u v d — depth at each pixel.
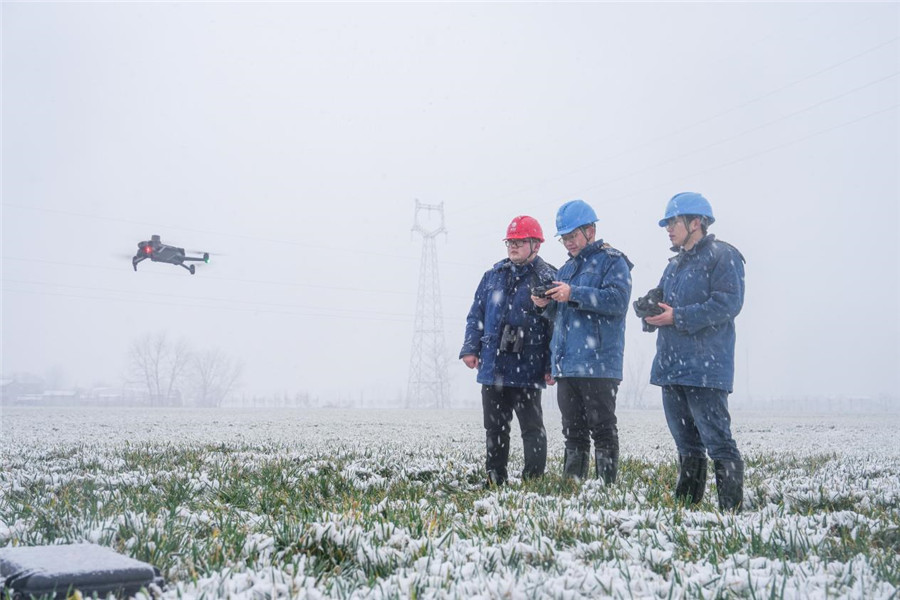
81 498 5.21
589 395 6.36
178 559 3.46
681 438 5.63
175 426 19.17
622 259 6.55
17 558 3.04
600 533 3.93
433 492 6.18
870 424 26.39
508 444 6.84
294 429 17.59
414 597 2.77
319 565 3.36
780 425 24.80
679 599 2.87
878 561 3.35
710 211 5.62
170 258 26.11
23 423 20.73
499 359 6.79
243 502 5.24
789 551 3.67
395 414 36.69
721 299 5.31
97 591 2.86
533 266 7.01
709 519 4.34
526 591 2.87
